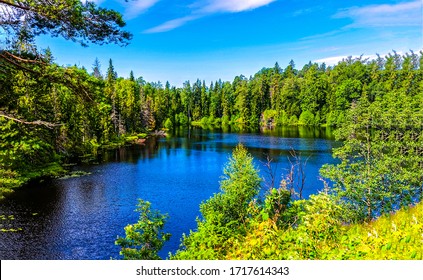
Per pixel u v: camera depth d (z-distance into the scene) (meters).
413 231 7.14
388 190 20.44
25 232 19.80
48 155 10.21
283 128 89.19
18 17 8.34
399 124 23.62
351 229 8.87
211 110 122.62
